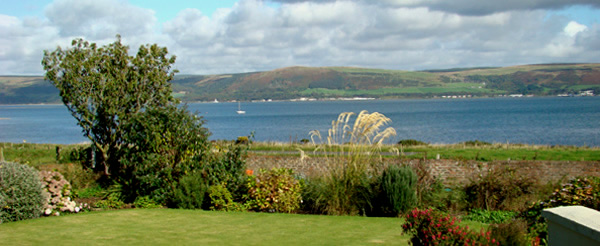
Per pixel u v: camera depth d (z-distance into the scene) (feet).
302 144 98.12
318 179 35.24
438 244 16.78
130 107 50.14
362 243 24.52
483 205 36.09
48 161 61.52
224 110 622.13
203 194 35.55
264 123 312.91
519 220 24.36
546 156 70.59
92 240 24.84
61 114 562.66
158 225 28.96
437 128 231.09
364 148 35.12
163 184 36.40
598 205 25.26
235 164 37.63
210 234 26.53
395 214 32.89
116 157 47.47
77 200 37.91
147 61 50.44
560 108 441.27
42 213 32.09
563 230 14.53
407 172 33.30
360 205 33.40
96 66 49.21
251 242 24.67
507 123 261.85
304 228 28.43
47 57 47.78
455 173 51.34
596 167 55.31
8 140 200.85
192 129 37.70
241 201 36.27
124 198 37.35
